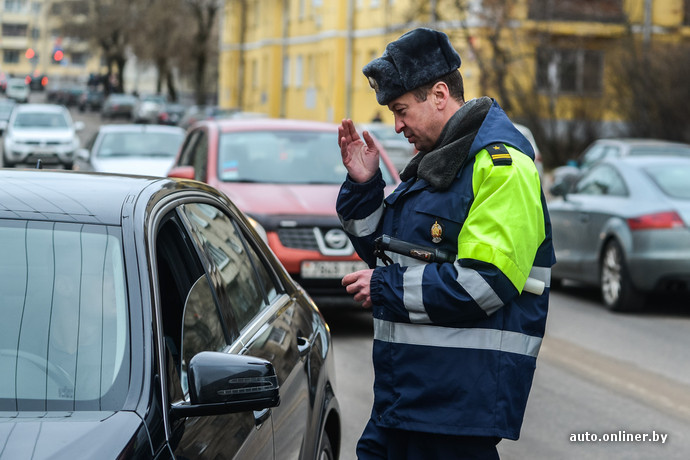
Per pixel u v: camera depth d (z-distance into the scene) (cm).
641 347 1065
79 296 332
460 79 385
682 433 743
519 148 368
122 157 1947
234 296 416
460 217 366
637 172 1311
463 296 354
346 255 1036
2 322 324
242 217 495
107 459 278
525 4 3984
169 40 8512
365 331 1092
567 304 1359
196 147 1269
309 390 454
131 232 352
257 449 362
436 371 365
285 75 7006
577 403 823
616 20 4128
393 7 5334
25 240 346
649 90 3475
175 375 329
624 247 1259
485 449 368
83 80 15162
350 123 402
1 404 302
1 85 13088
